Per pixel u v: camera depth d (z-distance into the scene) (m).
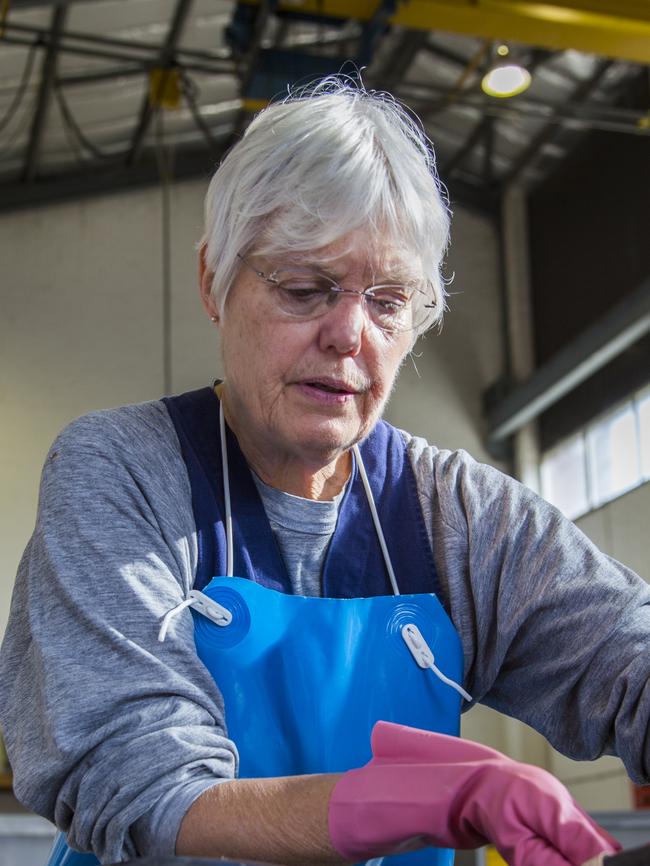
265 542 0.90
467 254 11.10
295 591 0.91
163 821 0.68
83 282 10.30
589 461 9.72
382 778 0.64
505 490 0.98
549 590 0.93
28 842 2.52
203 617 0.84
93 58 8.70
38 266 10.26
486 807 0.60
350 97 0.88
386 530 0.95
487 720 9.59
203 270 0.93
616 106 9.41
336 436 0.85
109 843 0.70
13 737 0.79
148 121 10.02
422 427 10.60
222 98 10.12
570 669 0.92
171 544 0.85
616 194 9.69
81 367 10.05
